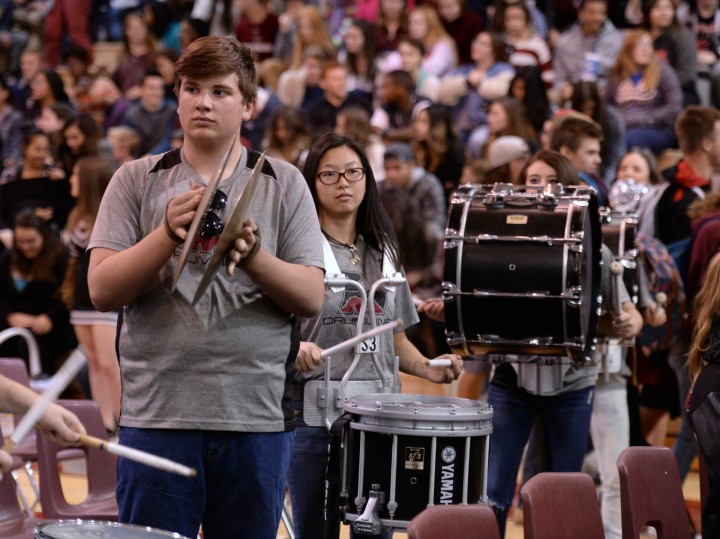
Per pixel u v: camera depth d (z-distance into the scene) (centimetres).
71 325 1602
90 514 922
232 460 641
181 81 649
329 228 866
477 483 786
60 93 2194
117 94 2289
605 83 1864
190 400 630
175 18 2494
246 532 650
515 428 966
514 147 1391
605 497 1072
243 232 600
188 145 655
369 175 870
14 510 840
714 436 752
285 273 625
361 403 789
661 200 1330
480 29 2161
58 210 1750
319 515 823
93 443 546
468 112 1938
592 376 976
